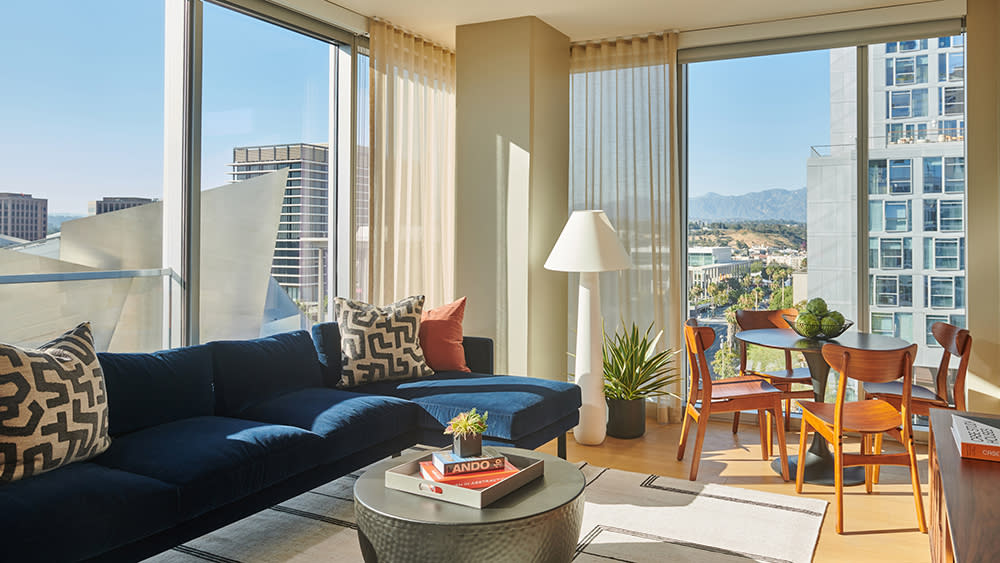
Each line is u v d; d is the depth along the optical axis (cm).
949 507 168
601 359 449
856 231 470
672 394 498
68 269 354
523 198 464
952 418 245
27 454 225
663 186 504
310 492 352
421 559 210
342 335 397
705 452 434
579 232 431
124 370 292
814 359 392
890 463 316
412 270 496
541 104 475
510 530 209
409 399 357
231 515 257
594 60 521
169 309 391
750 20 475
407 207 495
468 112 482
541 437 350
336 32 456
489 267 477
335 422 305
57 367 245
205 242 405
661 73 504
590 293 447
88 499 212
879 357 310
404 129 487
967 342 353
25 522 195
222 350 337
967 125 429
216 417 312
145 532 222
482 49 477
